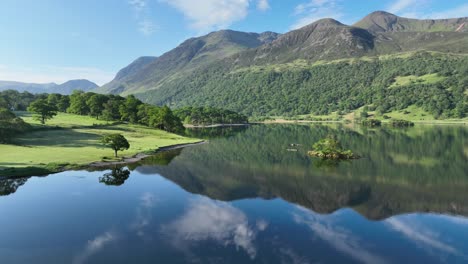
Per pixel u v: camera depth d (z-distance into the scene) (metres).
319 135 158.50
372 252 30.03
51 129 115.31
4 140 86.12
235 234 34.28
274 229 35.78
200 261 28.03
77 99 184.75
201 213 41.22
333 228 36.16
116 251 29.83
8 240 31.98
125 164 75.25
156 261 27.94
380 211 42.03
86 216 39.41
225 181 59.56
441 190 51.97
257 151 100.31
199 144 119.62
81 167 69.12
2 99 164.50
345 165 74.81
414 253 29.92
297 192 51.56
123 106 168.00
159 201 46.41
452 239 33.12
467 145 108.75
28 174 60.56
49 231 34.47
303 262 28.03
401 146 107.75
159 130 152.00
